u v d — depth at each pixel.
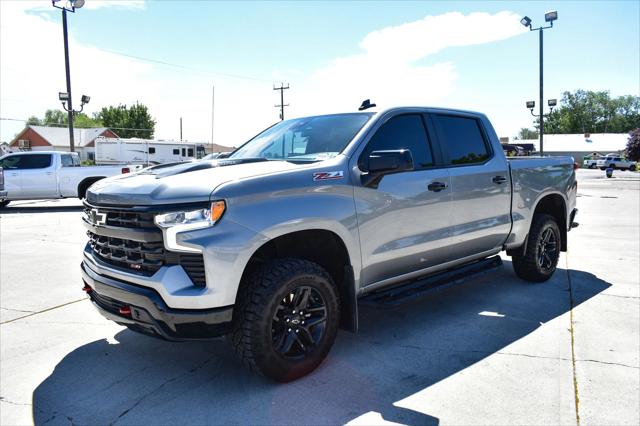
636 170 49.53
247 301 3.00
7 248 8.06
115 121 82.25
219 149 62.09
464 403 2.97
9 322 4.53
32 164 14.82
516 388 3.15
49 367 3.57
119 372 3.47
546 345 3.84
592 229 9.94
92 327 4.39
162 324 2.92
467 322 4.40
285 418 2.83
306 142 3.95
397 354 3.71
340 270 3.64
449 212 4.25
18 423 2.83
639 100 108.62
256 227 2.96
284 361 3.14
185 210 2.85
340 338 4.04
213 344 3.97
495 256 5.18
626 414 2.83
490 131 4.95
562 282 5.69
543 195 5.45
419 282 4.24
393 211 3.75
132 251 3.05
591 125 110.19
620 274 6.07
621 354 3.65
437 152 4.28
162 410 2.94
